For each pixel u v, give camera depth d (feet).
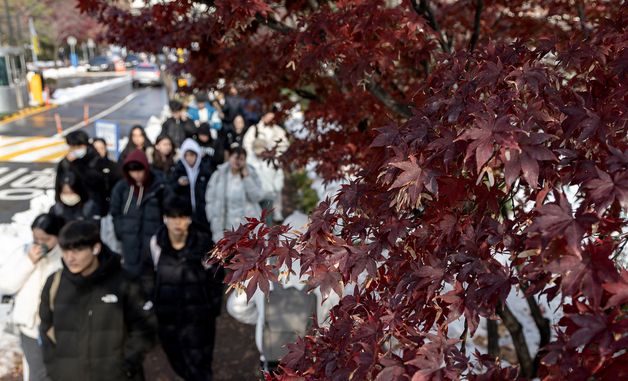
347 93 13.34
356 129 14.08
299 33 9.63
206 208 20.29
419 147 4.60
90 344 9.99
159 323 12.20
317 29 9.50
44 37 203.82
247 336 18.44
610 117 4.14
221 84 16.84
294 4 11.20
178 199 11.92
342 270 4.65
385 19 9.34
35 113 82.89
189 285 12.10
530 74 4.54
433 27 11.49
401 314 4.56
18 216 29.78
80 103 97.25
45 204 30.12
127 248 18.10
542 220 3.39
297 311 11.27
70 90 117.29
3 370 15.40
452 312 4.09
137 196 18.19
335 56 9.33
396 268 4.91
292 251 4.80
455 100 4.71
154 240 12.78
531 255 3.86
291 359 5.14
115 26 13.69
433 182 4.23
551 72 4.75
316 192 32.24
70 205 18.99
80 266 9.82
